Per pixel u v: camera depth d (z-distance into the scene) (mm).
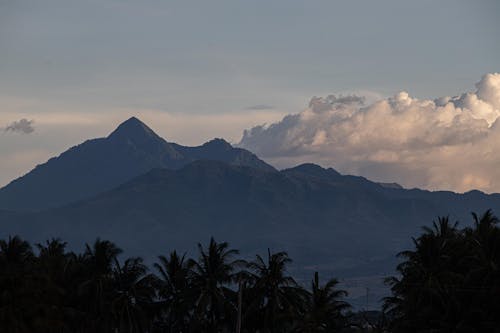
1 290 128250
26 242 163375
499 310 143500
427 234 156125
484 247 150625
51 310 135750
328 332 159375
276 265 169500
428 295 149625
